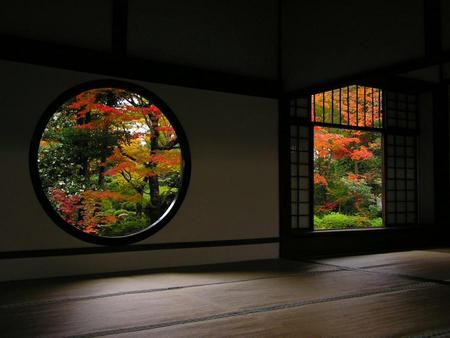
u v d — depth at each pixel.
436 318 2.87
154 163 8.55
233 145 5.27
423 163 7.29
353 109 8.42
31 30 4.18
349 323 2.75
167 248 4.79
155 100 4.79
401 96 7.20
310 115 6.05
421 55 3.66
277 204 5.58
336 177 10.74
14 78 4.11
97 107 7.86
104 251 4.46
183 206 4.91
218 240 5.11
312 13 4.89
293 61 5.29
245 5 5.41
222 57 5.23
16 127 4.11
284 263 5.14
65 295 3.48
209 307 3.13
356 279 4.20
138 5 4.71
